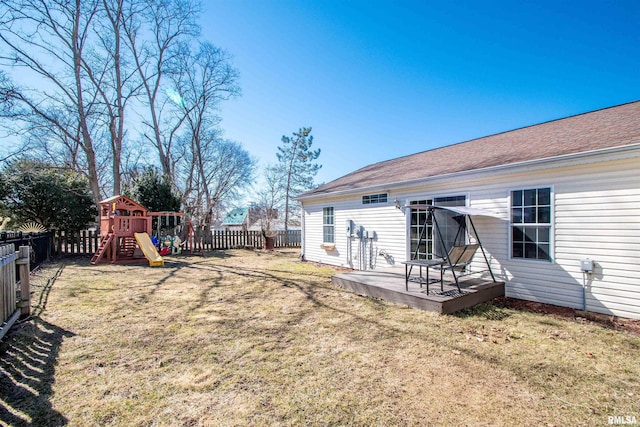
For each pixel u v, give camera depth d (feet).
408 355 10.89
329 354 10.92
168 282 23.57
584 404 8.09
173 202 49.75
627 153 14.40
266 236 55.16
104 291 20.16
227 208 82.38
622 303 15.19
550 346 11.78
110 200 33.94
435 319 14.75
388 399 8.20
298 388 8.68
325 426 7.07
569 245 16.92
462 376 9.46
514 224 19.20
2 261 11.64
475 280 19.97
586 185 16.29
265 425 7.07
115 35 49.11
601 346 11.81
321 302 17.87
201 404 7.85
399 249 26.89
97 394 8.21
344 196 32.94
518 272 18.95
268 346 11.56
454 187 22.56
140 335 12.49
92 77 47.42
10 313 12.73
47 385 8.59
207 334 12.71
